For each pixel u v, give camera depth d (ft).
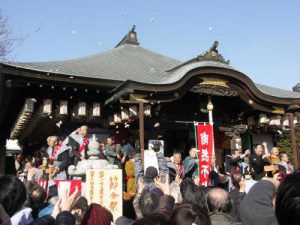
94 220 11.43
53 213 11.97
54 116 37.19
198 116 43.60
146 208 14.15
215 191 13.76
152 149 31.73
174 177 31.48
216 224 13.05
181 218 9.85
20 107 45.91
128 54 53.52
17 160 56.24
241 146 47.03
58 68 37.50
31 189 16.55
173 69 43.47
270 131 48.21
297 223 4.99
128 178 31.30
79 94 38.45
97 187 21.66
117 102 36.52
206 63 38.78
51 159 30.40
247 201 10.98
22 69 32.89
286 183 5.33
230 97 41.75
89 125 38.81
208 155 35.53
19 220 10.98
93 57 48.65
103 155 32.53
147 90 34.58
